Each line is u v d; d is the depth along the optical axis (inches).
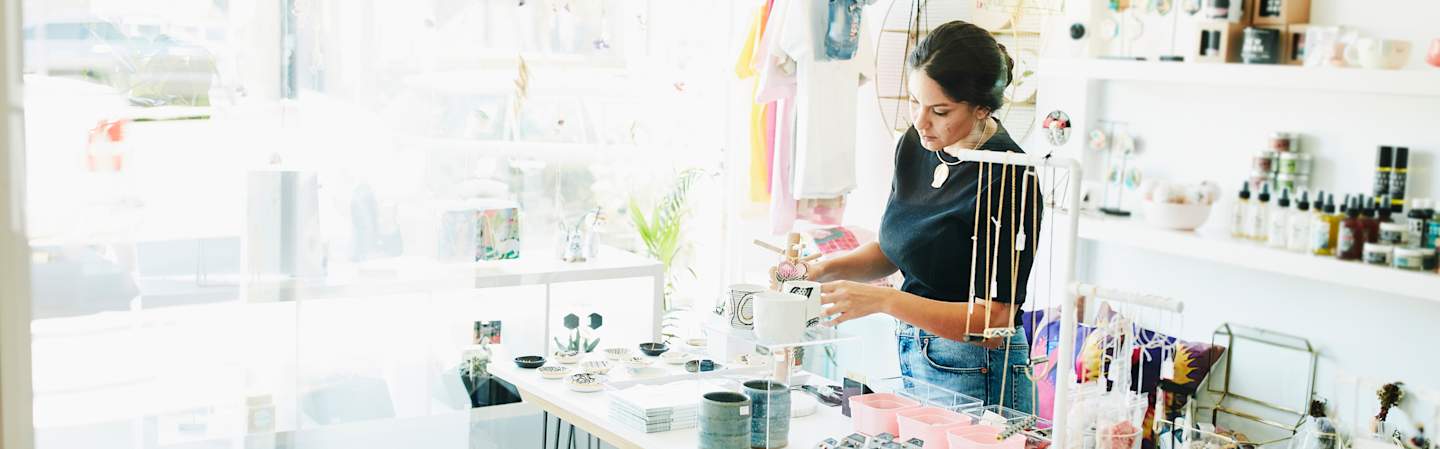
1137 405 72.2
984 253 99.0
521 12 132.4
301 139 107.2
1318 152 109.6
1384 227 97.9
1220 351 117.4
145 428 100.3
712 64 161.5
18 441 82.8
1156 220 116.8
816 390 100.9
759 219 153.4
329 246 109.8
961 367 101.1
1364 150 105.7
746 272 161.3
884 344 138.4
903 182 108.2
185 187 100.7
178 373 101.8
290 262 107.3
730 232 162.9
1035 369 99.4
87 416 97.2
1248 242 108.9
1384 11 103.8
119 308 97.9
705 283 167.5
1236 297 118.5
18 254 81.5
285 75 105.7
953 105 100.3
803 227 149.3
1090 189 128.4
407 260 115.4
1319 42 103.3
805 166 136.3
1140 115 126.6
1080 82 130.7
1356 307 107.6
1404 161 99.8
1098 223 122.0
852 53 135.9
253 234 104.9
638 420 91.5
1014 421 83.4
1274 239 106.2
